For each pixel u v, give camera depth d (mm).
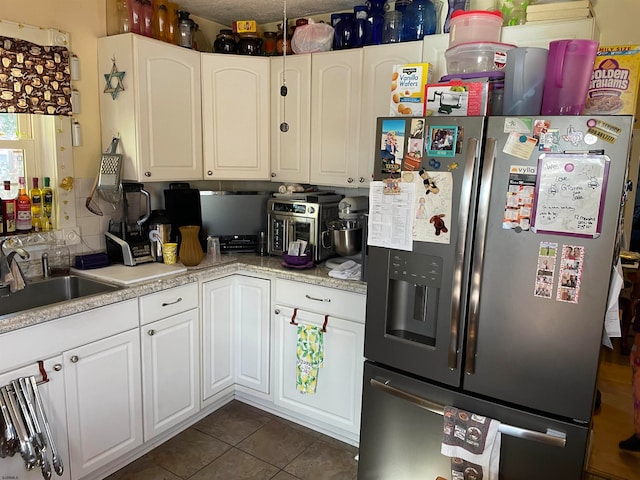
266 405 2943
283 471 2391
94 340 2115
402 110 1959
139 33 2543
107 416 2215
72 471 2080
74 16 2477
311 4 2861
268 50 3113
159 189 3059
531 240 1626
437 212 1804
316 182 2898
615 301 1579
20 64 2221
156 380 2447
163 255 2740
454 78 1858
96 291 2379
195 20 3121
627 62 1658
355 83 2648
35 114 2338
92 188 2652
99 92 2631
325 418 2629
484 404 1772
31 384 1874
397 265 1933
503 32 2197
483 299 1730
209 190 3447
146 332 2363
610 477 2084
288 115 2947
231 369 2953
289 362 2725
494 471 1738
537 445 1689
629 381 3076
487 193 1661
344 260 2809
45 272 2418
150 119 2592
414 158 1839
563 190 1560
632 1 2205
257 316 2822
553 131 1562
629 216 3006
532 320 1654
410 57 2449
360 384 2465
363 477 2176
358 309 2412
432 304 1950
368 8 2645
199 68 2850
